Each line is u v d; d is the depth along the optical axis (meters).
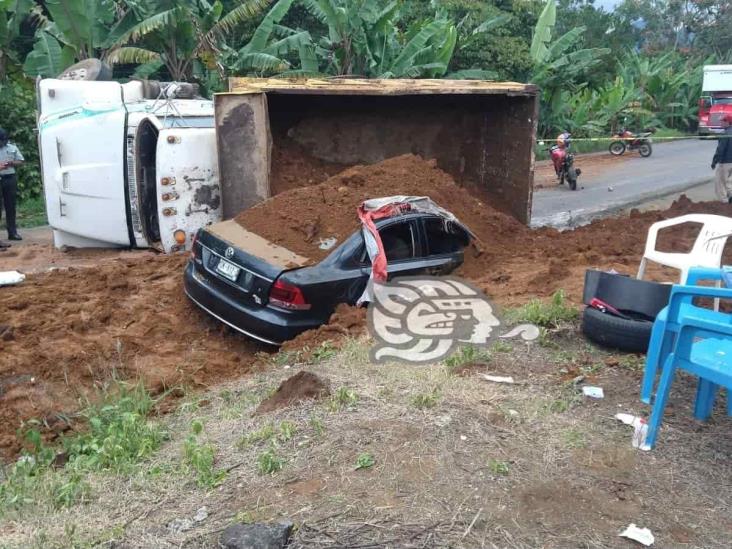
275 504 3.42
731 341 3.94
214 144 9.99
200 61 17.91
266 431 4.16
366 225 6.82
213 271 6.89
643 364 5.21
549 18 24.81
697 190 16.59
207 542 3.17
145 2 16.59
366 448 3.88
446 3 25.62
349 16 18.78
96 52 16.95
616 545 3.12
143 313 7.57
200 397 5.46
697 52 53.25
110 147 10.12
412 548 3.05
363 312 6.47
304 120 10.83
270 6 20.91
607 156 24.91
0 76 16.55
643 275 6.89
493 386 4.81
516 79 25.14
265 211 7.36
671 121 37.69
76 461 4.20
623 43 39.50
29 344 6.74
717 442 4.08
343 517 3.28
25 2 16.11
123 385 5.68
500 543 3.10
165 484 3.74
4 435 5.29
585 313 5.69
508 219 9.56
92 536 3.29
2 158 11.49
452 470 3.67
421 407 4.39
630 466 3.78
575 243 9.37
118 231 10.44
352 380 4.94
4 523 3.50
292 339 6.38
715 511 3.42
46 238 12.05
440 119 11.45
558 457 3.84
